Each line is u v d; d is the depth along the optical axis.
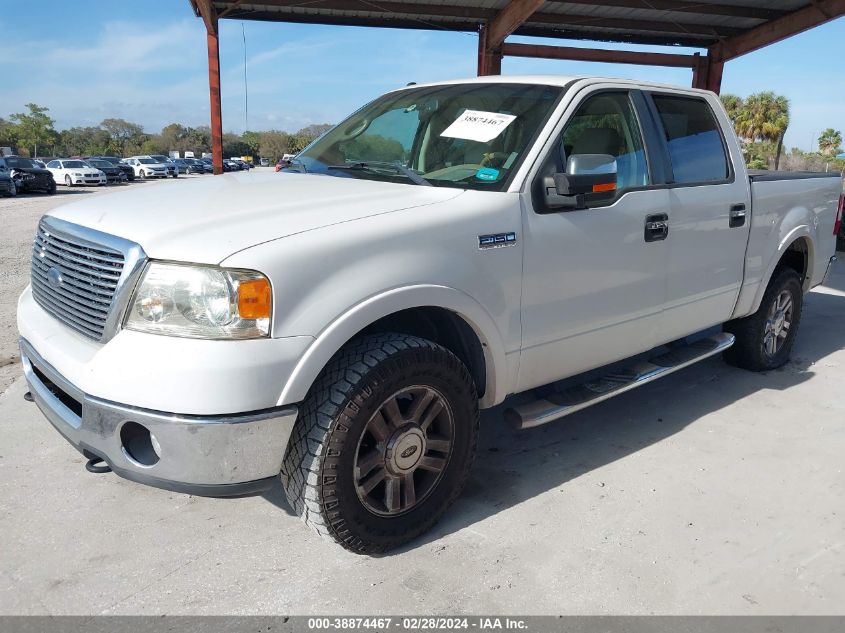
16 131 81.75
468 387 2.74
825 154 58.06
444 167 3.17
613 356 3.49
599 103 3.34
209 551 2.70
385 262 2.44
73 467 3.34
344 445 2.38
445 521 2.92
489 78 3.66
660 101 3.74
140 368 2.16
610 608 2.39
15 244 11.02
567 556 2.68
